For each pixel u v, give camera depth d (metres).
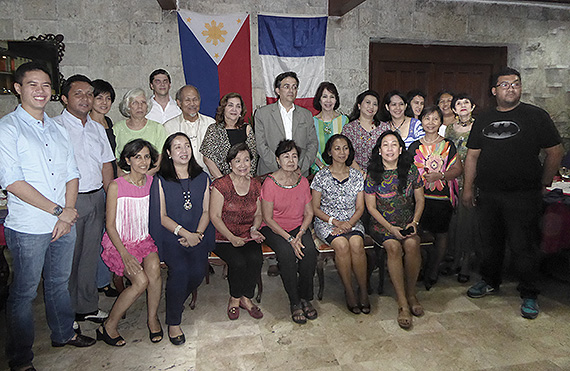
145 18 4.37
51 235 2.06
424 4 4.89
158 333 2.47
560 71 4.88
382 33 4.85
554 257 2.83
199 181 2.58
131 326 2.66
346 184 2.94
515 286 3.12
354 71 4.86
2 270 2.77
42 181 2.01
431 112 3.11
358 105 3.43
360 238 2.81
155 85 3.54
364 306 2.81
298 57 4.66
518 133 2.51
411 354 2.32
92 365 2.23
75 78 2.47
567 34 5.04
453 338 2.47
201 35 4.43
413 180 2.84
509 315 2.73
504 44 5.16
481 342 2.42
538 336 2.47
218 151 3.19
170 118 3.63
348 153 2.92
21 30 4.20
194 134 3.44
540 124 2.46
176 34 4.43
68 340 2.39
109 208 2.38
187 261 2.50
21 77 1.94
